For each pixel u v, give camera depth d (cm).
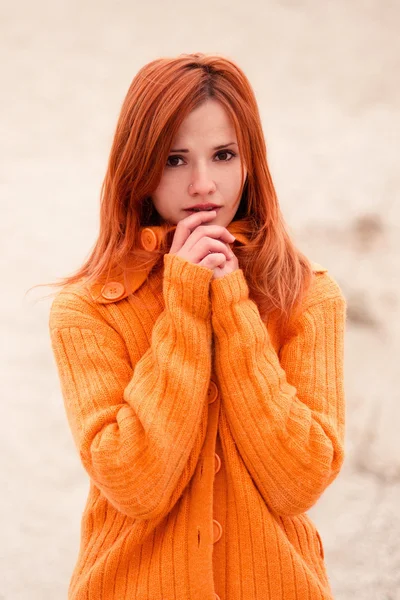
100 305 251
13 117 1502
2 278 988
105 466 222
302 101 1511
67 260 1038
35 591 451
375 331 763
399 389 645
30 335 855
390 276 829
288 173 1120
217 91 240
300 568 232
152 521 231
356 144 1240
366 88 1563
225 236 242
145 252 251
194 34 1830
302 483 225
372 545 480
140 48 1778
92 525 247
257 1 1950
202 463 236
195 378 229
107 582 233
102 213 262
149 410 224
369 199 975
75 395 240
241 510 231
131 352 247
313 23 1850
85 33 1822
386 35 1788
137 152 243
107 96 1590
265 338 237
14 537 507
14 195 1226
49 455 618
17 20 1861
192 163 242
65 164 1341
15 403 709
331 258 868
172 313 234
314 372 243
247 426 229
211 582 224
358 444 589
